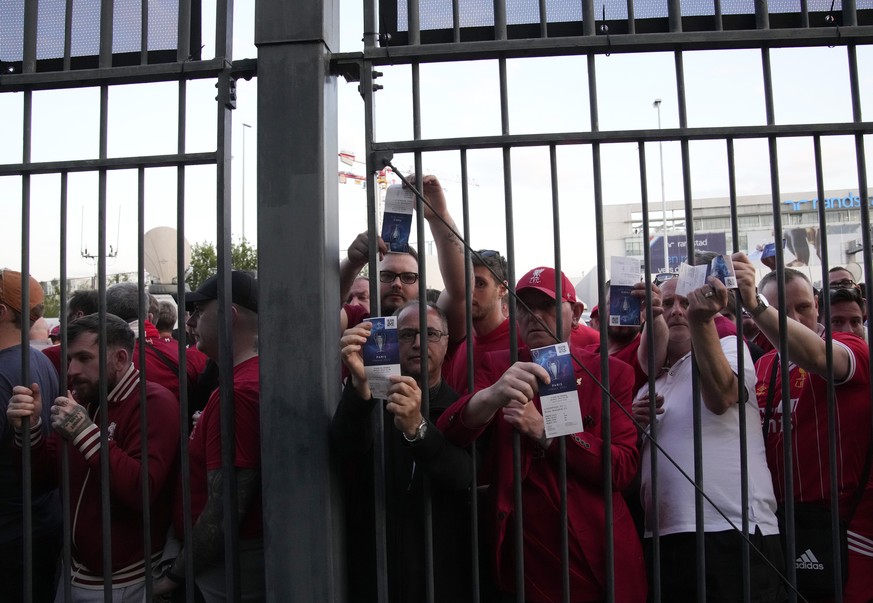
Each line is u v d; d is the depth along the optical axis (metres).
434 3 2.12
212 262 13.99
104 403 2.08
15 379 2.52
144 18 2.13
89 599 2.44
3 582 2.49
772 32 1.97
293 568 1.92
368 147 2.03
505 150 2.03
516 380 1.96
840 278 4.03
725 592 2.27
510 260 2.03
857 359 2.49
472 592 2.11
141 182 2.09
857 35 1.98
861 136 1.98
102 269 2.09
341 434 1.93
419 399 1.94
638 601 2.18
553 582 2.21
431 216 2.31
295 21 1.98
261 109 1.98
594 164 2.02
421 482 2.19
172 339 5.03
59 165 2.11
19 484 2.52
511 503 2.21
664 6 2.08
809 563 2.38
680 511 2.38
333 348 2.02
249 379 2.33
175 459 2.46
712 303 2.03
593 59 2.03
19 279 2.63
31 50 2.20
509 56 2.04
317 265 1.94
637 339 3.22
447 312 2.95
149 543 2.06
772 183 2.00
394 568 2.17
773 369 2.62
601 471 2.18
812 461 2.52
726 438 2.40
